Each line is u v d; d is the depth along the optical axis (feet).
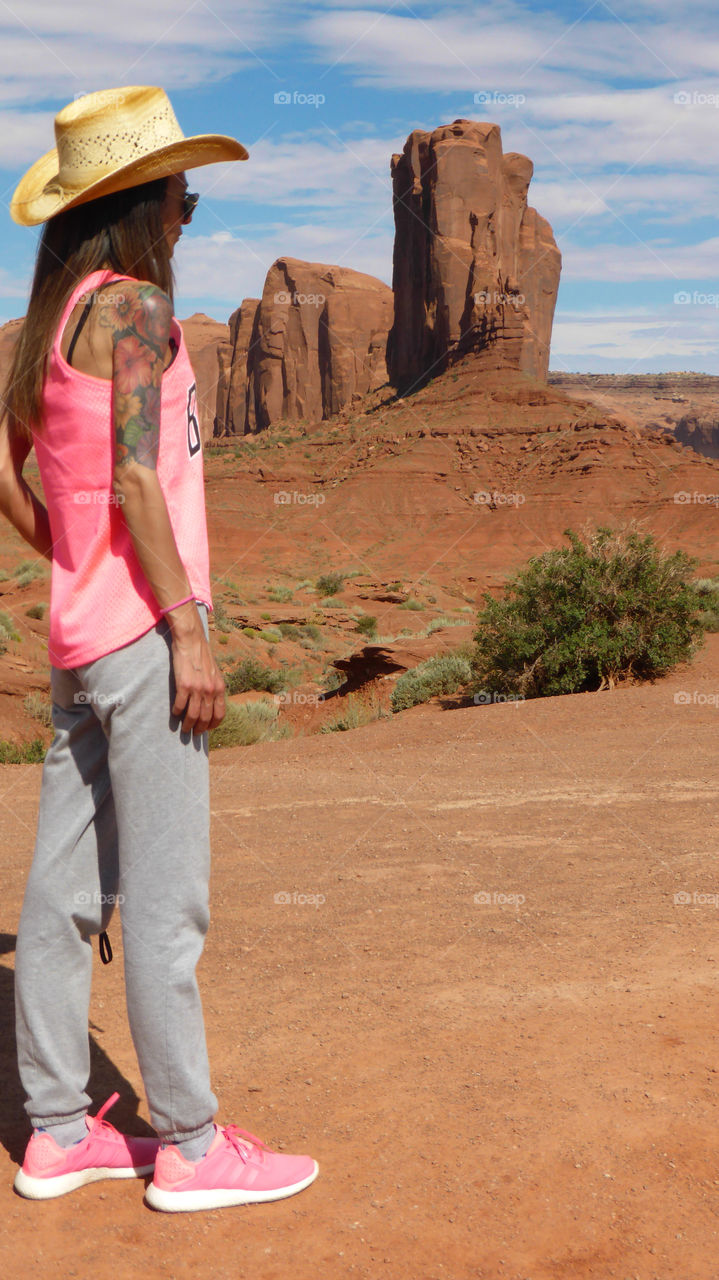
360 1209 6.15
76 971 6.39
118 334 5.82
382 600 213.66
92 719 6.40
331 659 133.80
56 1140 6.33
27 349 6.21
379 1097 7.57
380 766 29.19
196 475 6.37
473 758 29.81
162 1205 6.11
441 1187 6.36
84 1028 6.43
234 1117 7.29
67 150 6.16
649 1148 6.75
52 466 6.15
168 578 5.79
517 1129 7.03
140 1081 7.86
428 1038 8.62
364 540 373.61
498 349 508.94
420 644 75.46
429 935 11.53
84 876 6.39
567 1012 9.11
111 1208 6.20
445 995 9.61
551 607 53.42
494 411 470.39
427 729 40.50
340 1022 9.00
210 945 11.30
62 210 6.10
